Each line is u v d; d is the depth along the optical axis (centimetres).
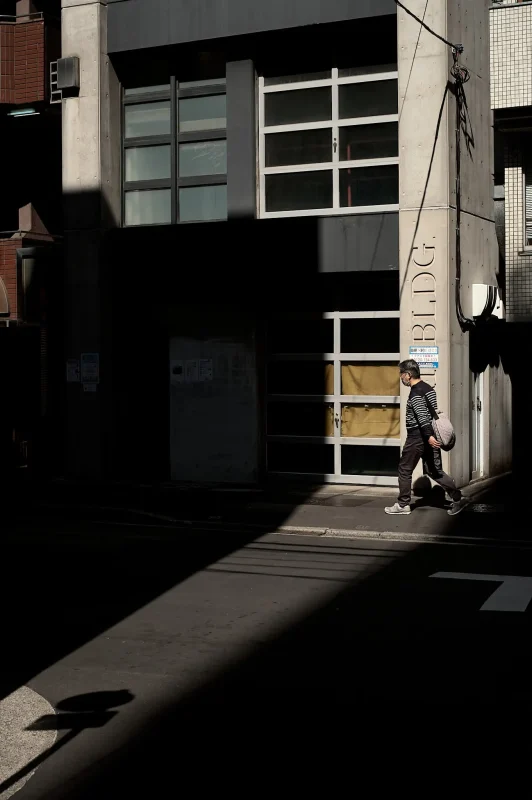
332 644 747
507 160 1731
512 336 1878
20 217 2181
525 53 1677
